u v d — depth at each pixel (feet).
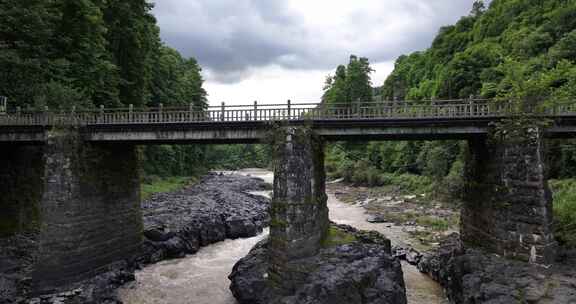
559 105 63.72
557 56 152.05
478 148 74.43
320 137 71.36
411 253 92.79
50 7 102.58
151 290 75.31
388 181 246.88
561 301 49.39
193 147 293.84
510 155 62.90
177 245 97.55
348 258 62.90
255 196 196.85
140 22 156.87
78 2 107.45
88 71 115.24
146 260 92.12
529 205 60.29
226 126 73.26
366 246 67.00
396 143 268.41
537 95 64.44
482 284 56.90
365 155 306.35
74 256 72.69
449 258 76.18
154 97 211.00
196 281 80.23
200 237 108.78
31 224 92.32
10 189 87.30
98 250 78.89
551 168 120.37
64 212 71.87
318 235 67.41
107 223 82.07
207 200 162.91
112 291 72.64
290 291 60.49
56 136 72.54
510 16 255.09
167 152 228.02
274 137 66.69
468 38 304.91
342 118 67.92
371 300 55.47
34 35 93.81
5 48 87.66
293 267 61.21
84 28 113.19
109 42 139.54
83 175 75.36
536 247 59.06
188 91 290.56
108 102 132.87
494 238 66.33
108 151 83.46
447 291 70.95
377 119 67.77
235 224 119.96
